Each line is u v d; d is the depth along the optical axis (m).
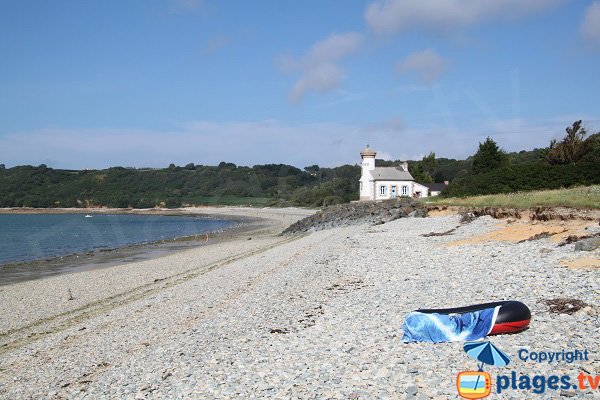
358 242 33.50
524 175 49.53
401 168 82.00
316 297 18.48
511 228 27.22
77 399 11.89
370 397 9.10
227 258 38.75
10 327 21.59
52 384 13.50
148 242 64.50
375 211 55.56
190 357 13.34
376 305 15.69
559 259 17.66
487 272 17.83
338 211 64.00
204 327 16.52
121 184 189.00
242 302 19.75
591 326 10.83
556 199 30.59
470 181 53.09
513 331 11.14
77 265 43.38
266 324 15.56
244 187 170.38
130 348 15.77
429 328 11.60
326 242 37.81
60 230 91.75
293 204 142.12
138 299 24.38
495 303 11.93
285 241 49.47
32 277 37.31
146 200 168.00
